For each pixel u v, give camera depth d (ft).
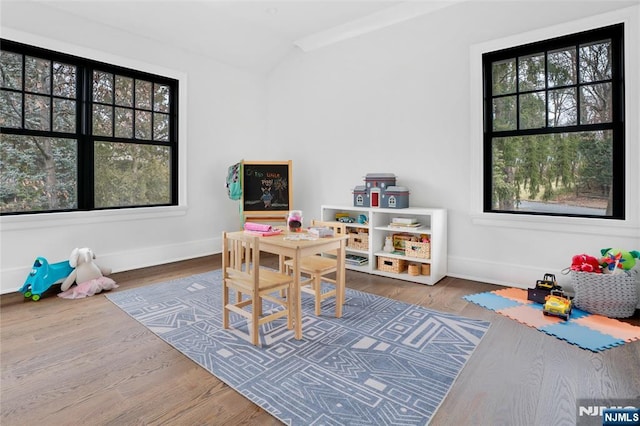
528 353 6.87
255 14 13.24
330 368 6.33
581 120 10.06
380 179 12.60
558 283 10.33
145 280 11.75
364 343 7.30
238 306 7.91
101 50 12.04
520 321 8.37
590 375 6.08
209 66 15.23
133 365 6.44
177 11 12.52
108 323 8.30
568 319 8.43
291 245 7.48
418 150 12.73
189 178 14.74
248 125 16.88
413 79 12.74
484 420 4.96
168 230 14.19
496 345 7.21
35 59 10.96
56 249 11.35
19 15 10.34
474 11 11.41
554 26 10.11
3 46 10.32
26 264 10.77
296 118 16.31
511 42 10.77
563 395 5.52
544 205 10.77
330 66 14.94
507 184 11.35
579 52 10.05
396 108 13.19
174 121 14.35
